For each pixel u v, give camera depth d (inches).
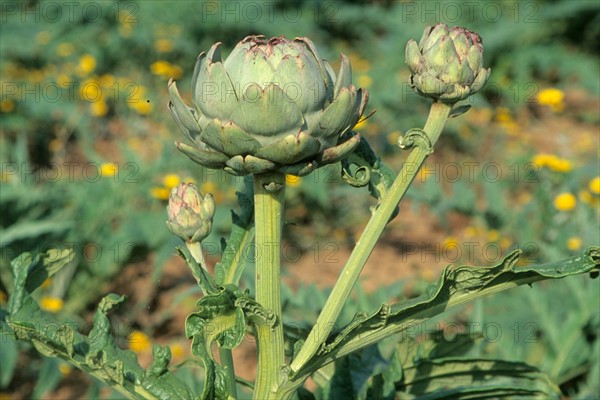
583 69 354.6
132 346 179.8
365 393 93.5
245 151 63.2
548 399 92.7
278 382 72.2
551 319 145.4
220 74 61.9
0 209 199.6
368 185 73.9
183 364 104.4
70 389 174.2
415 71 72.6
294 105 61.2
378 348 105.0
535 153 279.3
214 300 66.4
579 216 193.3
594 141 304.5
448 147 286.5
